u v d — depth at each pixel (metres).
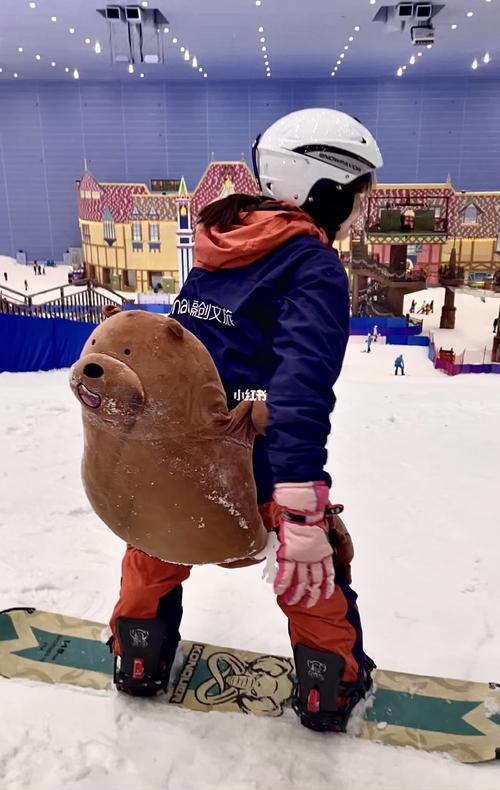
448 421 4.94
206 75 21.92
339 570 1.62
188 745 1.63
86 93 23.30
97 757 1.59
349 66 20.19
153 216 21.11
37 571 2.55
